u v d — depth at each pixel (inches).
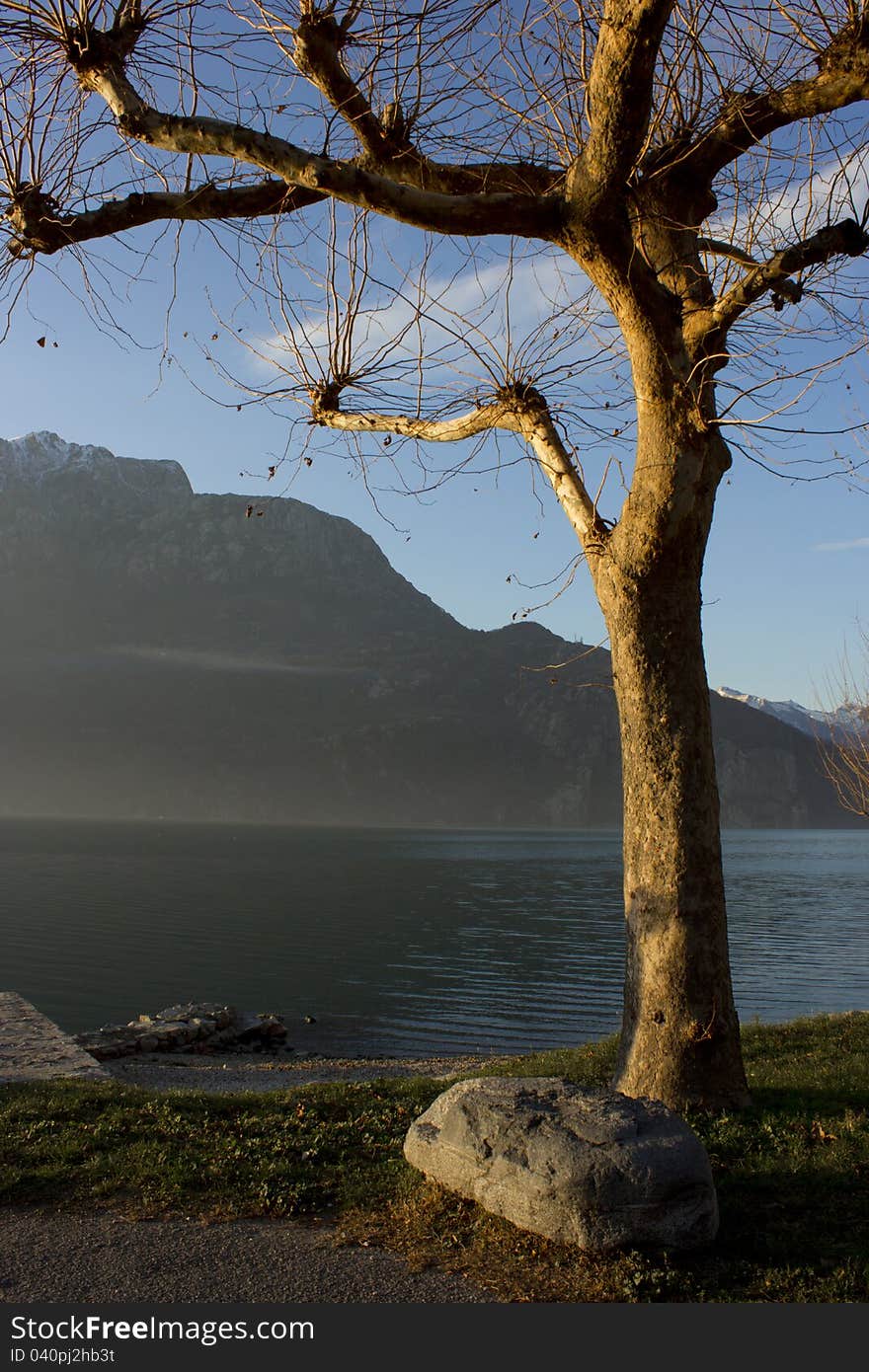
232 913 2866.6
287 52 297.9
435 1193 259.1
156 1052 831.1
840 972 1887.3
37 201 299.4
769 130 328.8
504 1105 258.4
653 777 331.6
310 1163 296.5
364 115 313.0
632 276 311.7
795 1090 357.7
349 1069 682.8
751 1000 1569.9
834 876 5054.1
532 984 1779.0
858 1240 231.6
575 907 3358.8
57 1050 540.1
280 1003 1528.1
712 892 328.5
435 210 295.9
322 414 392.5
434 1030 1322.6
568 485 363.6
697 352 332.5
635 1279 209.8
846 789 783.1
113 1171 287.3
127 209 311.4
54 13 282.2
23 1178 280.5
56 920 2546.8
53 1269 221.3
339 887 3860.7
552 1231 227.1
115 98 293.4
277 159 289.0
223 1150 305.0
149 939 2251.5
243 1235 242.2
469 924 2790.4
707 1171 233.9
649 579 332.2
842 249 303.7
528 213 301.6
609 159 285.9
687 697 332.5
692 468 325.4
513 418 365.7
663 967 326.0
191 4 291.6
